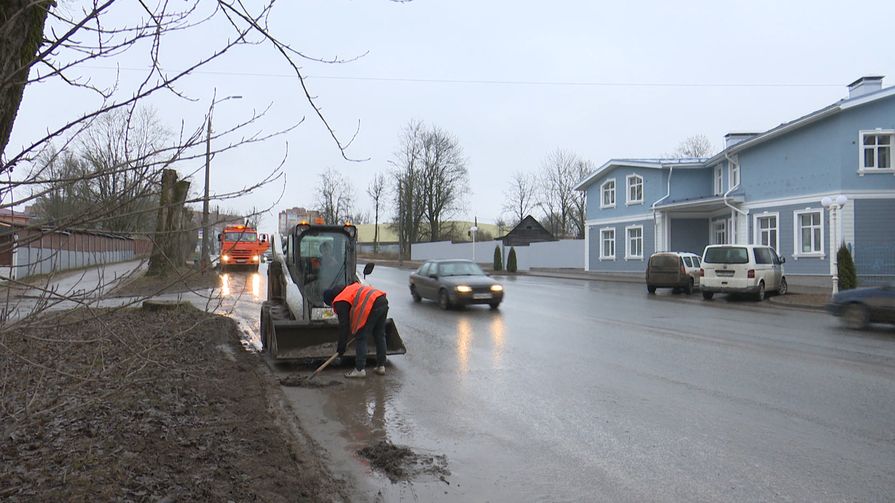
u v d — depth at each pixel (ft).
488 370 28.27
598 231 124.16
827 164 75.10
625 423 19.81
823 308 55.06
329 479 14.84
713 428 19.20
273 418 19.38
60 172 8.01
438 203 215.31
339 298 26.78
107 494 11.91
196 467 14.25
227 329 37.73
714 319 47.88
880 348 33.91
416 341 36.96
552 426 19.56
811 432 18.71
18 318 8.08
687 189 105.70
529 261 155.02
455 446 17.71
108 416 17.48
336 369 28.40
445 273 58.13
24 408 9.57
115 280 8.73
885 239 72.59
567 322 45.96
